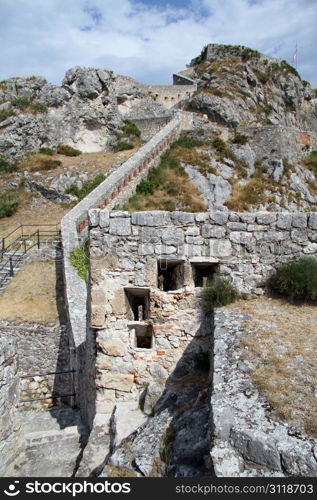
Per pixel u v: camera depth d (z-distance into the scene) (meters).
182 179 24.59
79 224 17.31
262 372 4.50
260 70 53.03
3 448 6.34
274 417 3.79
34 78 32.22
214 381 4.52
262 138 29.97
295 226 6.89
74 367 10.21
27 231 20.36
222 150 28.30
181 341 6.54
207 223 6.73
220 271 6.78
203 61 56.06
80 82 32.66
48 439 7.29
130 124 34.28
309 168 30.77
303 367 4.53
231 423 3.75
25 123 28.95
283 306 6.42
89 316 7.07
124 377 6.51
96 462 5.29
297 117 53.72
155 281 6.58
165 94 47.50
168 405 5.68
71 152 29.75
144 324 6.62
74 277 13.81
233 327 5.67
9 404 6.65
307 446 3.41
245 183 26.53
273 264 6.86
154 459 4.45
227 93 44.03
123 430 5.48
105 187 19.86
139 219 6.56
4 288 15.14
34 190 24.61
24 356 12.36
